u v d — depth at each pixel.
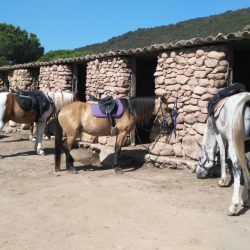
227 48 8.41
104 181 8.12
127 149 10.73
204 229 5.33
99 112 8.77
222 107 6.45
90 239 5.11
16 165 9.86
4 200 6.89
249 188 6.20
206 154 7.72
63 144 9.11
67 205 6.53
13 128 16.19
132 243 4.95
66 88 14.51
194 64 8.80
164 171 8.91
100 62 12.05
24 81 17.89
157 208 6.25
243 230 5.27
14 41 44.28
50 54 35.22
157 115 9.06
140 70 13.57
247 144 8.91
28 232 5.41
